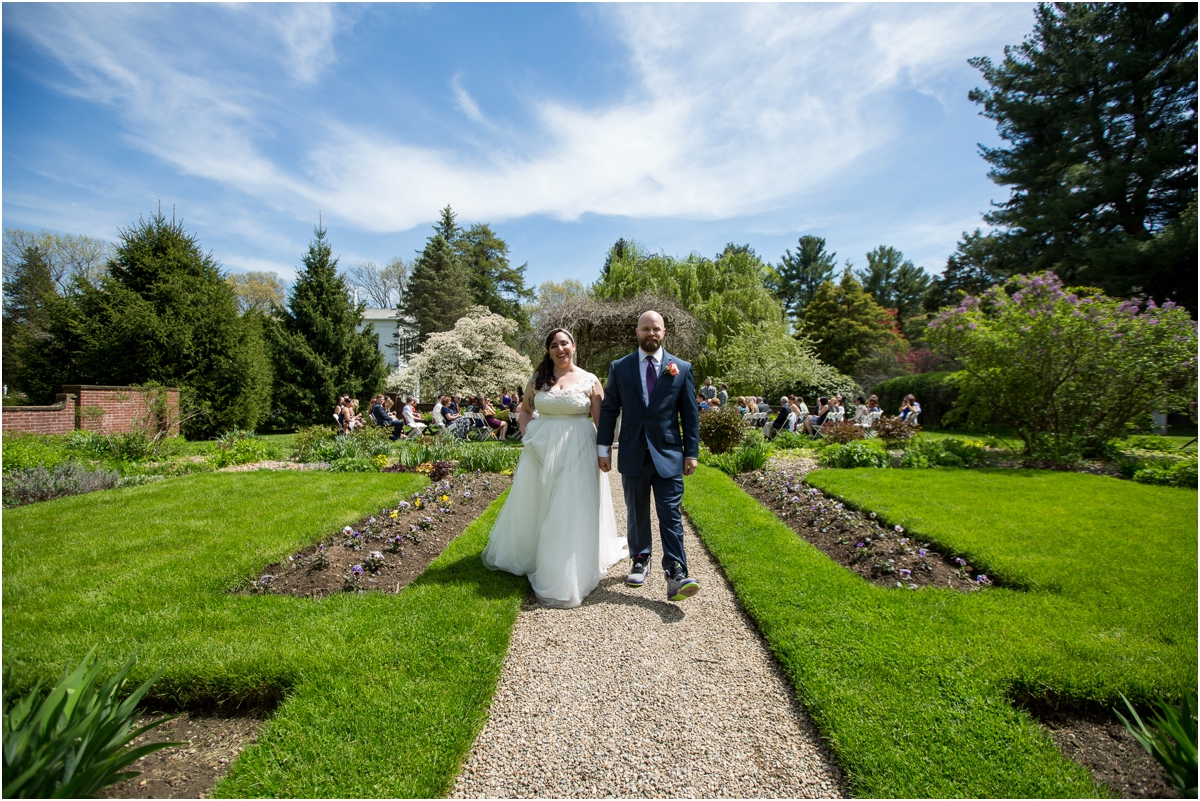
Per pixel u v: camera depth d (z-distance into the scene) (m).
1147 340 7.84
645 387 3.36
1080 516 4.79
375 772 1.76
